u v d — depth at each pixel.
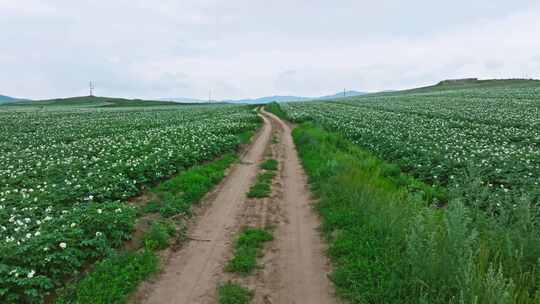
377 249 6.38
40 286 5.41
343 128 25.66
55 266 5.91
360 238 6.95
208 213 9.38
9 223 7.46
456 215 5.08
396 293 5.01
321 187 11.00
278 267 6.37
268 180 12.62
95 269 6.12
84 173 12.12
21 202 8.66
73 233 6.46
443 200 9.81
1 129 29.06
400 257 5.80
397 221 6.96
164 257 6.84
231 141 20.17
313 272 6.17
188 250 7.19
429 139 18.25
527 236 5.39
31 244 5.90
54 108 75.25
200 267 6.46
